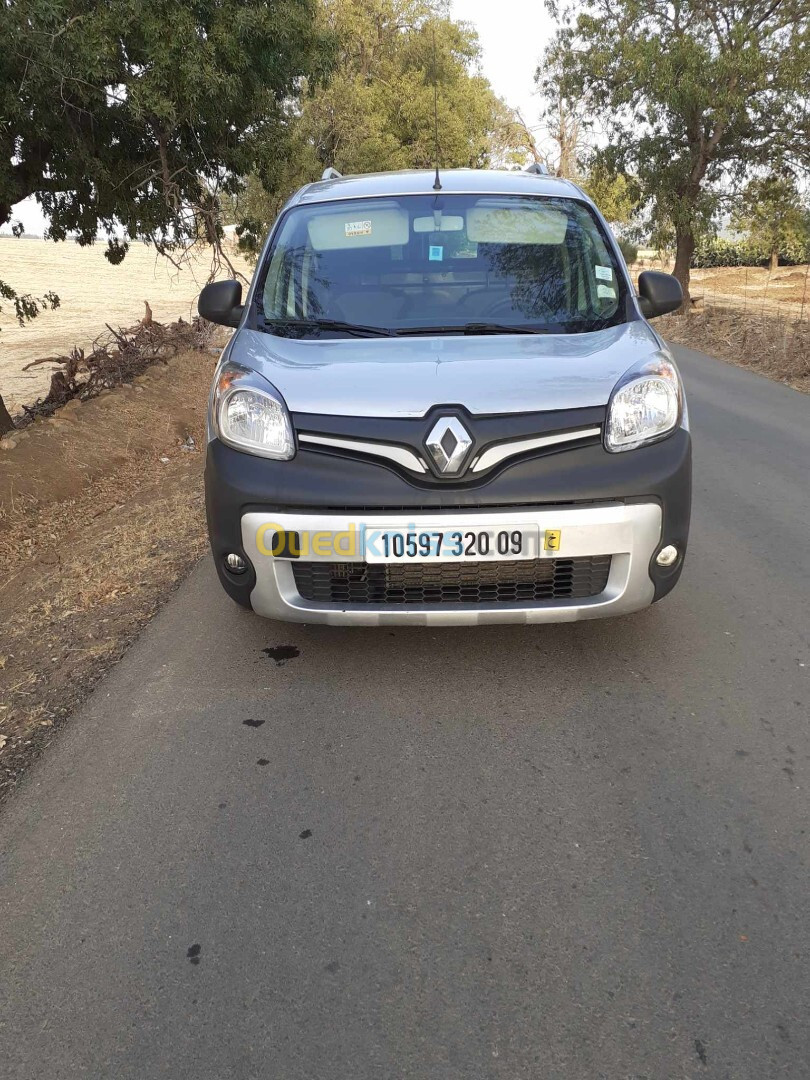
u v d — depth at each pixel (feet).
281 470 10.25
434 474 9.91
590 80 75.15
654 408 10.41
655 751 9.72
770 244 82.79
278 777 9.52
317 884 7.91
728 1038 6.23
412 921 7.44
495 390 10.21
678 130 74.38
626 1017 6.43
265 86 30.71
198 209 34.37
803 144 71.10
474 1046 6.26
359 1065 6.16
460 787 9.23
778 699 10.69
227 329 57.98
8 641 13.88
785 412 29.40
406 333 12.14
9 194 28.99
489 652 12.12
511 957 7.02
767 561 15.30
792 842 8.20
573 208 14.23
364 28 116.26
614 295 12.82
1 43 23.63
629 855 8.11
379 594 10.43
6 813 9.19
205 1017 6.60
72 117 28.99
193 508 20.17
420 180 14.75
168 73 26.27
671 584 10.69
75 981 6.98
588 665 11.68
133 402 32.55
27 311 34.04
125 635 13.43
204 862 8.26
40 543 19.98
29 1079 6.18
